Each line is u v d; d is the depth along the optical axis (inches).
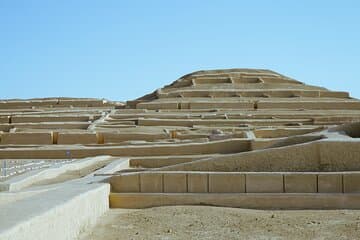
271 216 371.2
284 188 415.2
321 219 358.3
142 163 719.7
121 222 356.8
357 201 401.1
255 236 311.1
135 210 407.8
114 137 1131.9
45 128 1376.7
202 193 422.3
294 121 1352.1
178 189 426.0
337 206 402.9
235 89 1873.8
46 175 563.2
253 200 410.9
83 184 420.8
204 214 376.8
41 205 271.0
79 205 315.0
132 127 1325.0
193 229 330.6
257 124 1341.0
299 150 439.8
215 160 445.7
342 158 434.9
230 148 825.5
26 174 541.6
